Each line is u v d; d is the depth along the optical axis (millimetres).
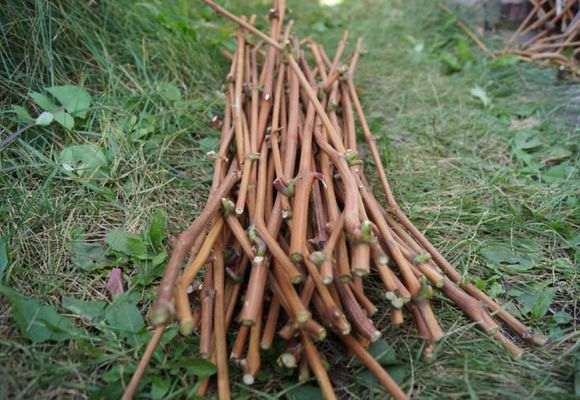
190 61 2096
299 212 1200
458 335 1287
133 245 1409
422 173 1821
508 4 2635
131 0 2115
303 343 1139
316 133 1486
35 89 1729
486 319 1271
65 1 1889
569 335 1285
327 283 1092
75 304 1271
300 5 2979
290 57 1711
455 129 2043
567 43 2367
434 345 1183
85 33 1875
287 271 1115
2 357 1143
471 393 1143
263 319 1203
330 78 1841
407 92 2279
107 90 1836
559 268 1486
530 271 1484
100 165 1612
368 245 1128
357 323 1123
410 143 1976
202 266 1272
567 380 1207
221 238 1284
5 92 1672
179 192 1648
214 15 2570
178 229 1535
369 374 1184
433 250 1428
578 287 1433
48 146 1642
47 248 1403
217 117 1822
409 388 1170
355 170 1394
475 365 1222
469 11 2707
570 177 1772
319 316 1184
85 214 1514
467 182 1791
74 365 1142
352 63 2045
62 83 1785
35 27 1760
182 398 1129
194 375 1149
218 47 2242
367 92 2271
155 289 1346
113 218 1528
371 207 1326
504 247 1544
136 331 1221
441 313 1338
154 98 1887
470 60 2459
